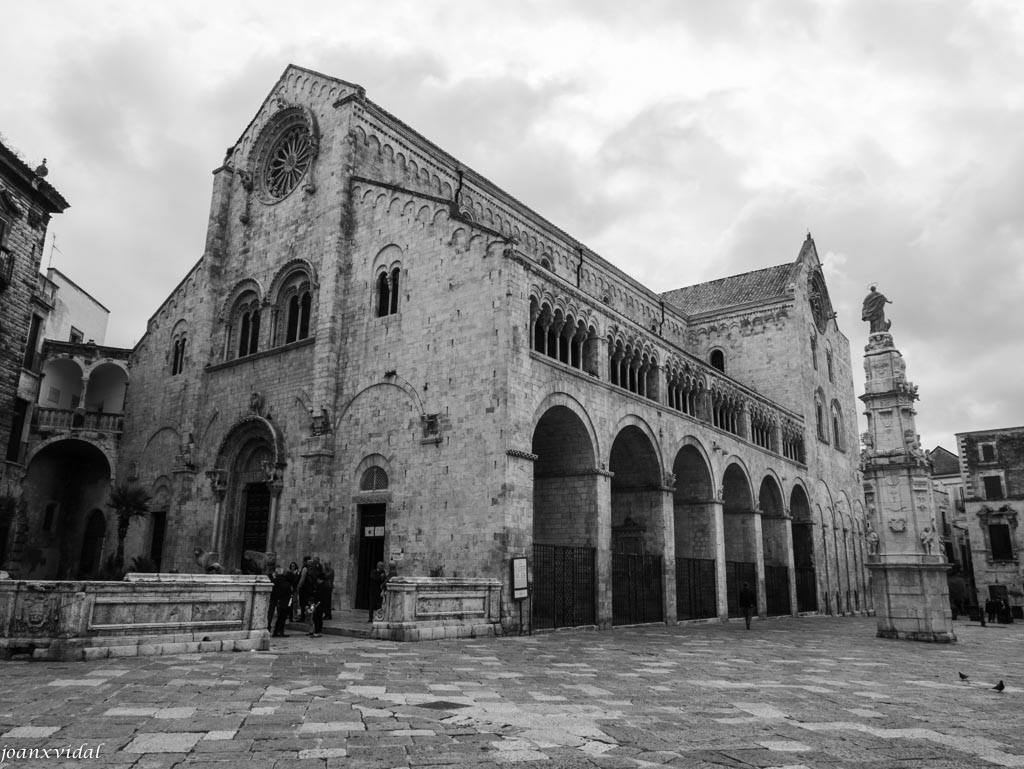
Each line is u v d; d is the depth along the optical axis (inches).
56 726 400.8
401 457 1290.6
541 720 452.4
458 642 952.9
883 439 1304.1
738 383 2026.3
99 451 1907.0
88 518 1947.6
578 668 729.6
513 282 1234.0
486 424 1188.5
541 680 633.0
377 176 1605.6
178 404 1782.7
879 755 380.5
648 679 665.0
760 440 2148.1
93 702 468.8
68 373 2086.6
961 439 3348.9
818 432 2583.7
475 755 361.7
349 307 1467.8
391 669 671.8
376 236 1464.1
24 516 1873.8
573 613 1243.8
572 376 1332.4
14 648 639.8
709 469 1761.8
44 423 1861.5
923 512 1254.9
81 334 2245.3
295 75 1774.1
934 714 511.5
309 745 373.1
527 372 1222.9
